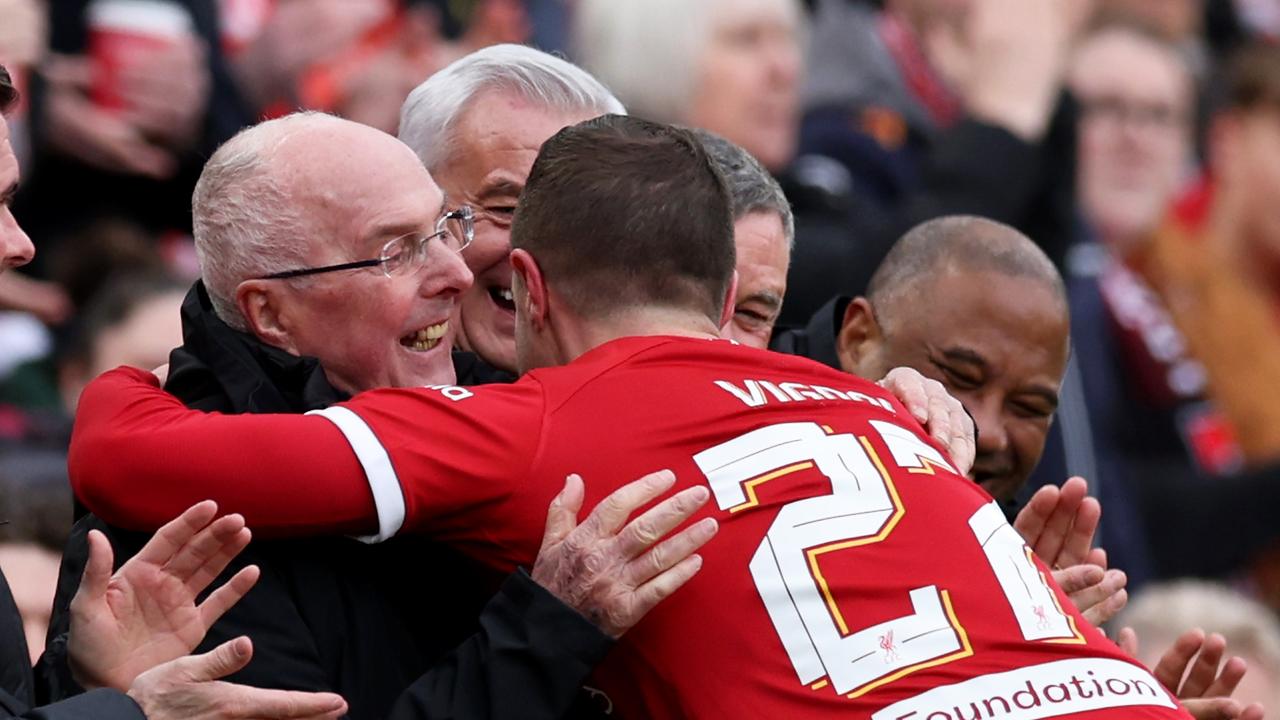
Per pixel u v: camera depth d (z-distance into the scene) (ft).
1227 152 94.12
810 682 34.96
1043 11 75.82
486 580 37.22
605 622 35.22
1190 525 83.51
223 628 37.35
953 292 45.44
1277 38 105.09
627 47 70.18
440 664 36.37
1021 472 46.42
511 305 45.73
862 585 35.68
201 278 41.63
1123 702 35.70
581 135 38.93
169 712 34.96
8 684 38.63
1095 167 89.66
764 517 36.19
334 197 40.55
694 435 36.78
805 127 75.25
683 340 38.09
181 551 35.96
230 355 39.50
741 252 44.60
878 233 67.51
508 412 36.81
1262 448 89.25
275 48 75.92
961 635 35.60
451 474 36.22
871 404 38.99
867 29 77.36
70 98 73.31
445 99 45.57
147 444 36.73
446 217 42.09
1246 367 89.10
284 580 37.91
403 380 41.68
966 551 36.78
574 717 37.06
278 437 36.29
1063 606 37.60
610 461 36.42
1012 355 45.19
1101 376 79.87
